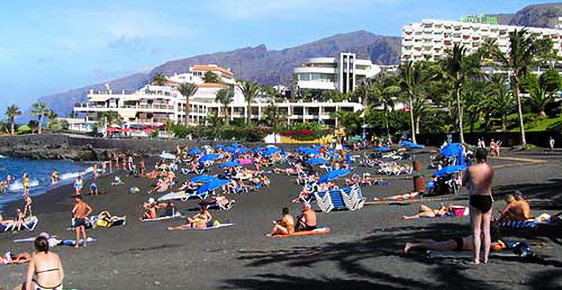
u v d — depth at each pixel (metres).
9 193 45.81
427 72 83.81
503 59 65.56
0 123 156.75
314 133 107.81
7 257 15.98
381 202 28.34
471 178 10.11
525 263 10.29
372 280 9.93
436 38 195.88
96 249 18.03
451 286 9.07
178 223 25.56
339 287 9.62
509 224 14.90
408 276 9.94
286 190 40.28
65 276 12.52
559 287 8.75
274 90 168.12
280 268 11.86
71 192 44.44
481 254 10.76
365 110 108.44
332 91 150.62
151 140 112.06
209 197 36.69
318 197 26.38
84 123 140.38
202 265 12.98
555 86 97.81
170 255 15.29
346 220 21.77
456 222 18.20
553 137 61.16
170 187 44.88
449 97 88.06
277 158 70.62
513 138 66.94
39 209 35.19
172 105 139.62
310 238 17.12
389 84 98.94
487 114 80.00
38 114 148.50
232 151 80.38
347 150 83.81
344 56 167.50
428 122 95.94
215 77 188.38
